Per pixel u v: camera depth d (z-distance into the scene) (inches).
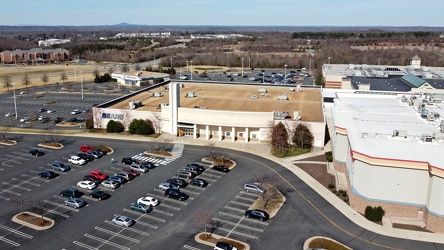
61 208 2581.2
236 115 3944.4
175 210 2559.1
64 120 4936.0
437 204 2239.2
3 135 4050.2
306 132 3767.2
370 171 2410.2
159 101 4926.2
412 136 2819.9
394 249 2113.7
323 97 4955.7
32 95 6678.2
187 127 4168.3
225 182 3002.0
